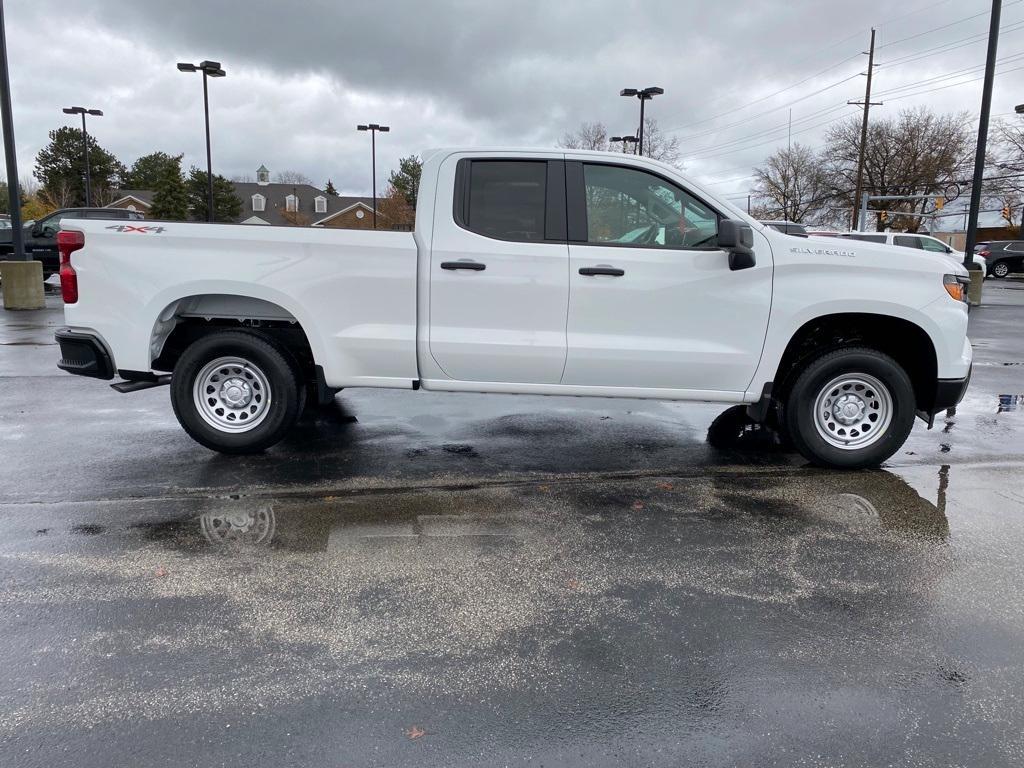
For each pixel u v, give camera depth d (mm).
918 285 4836
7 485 4688
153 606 3197
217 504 4398
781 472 5141
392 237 4820
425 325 4875
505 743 2383
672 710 2551
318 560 3662
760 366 4918
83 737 2383
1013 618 3178
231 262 4828
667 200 4871
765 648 2934
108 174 75312
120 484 4727
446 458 5391
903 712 2553
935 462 5434
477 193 4840
